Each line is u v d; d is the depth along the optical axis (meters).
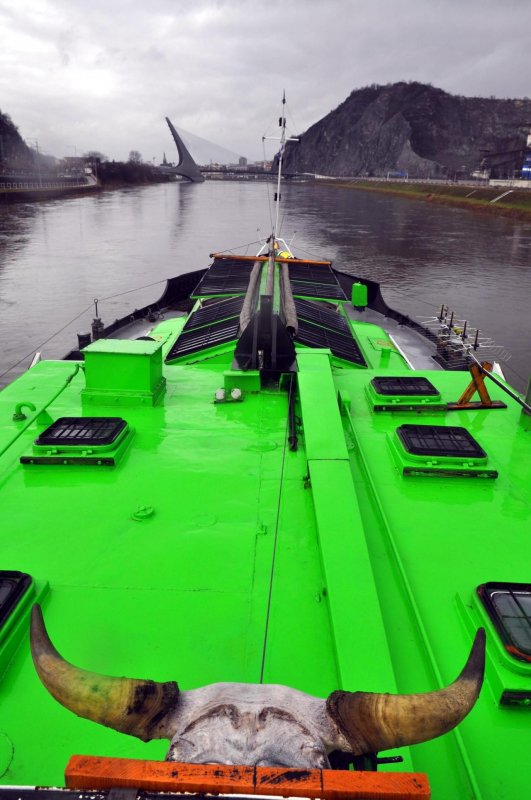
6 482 6.41
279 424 7.90
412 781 1.61
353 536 5.18
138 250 56.97
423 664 4.29
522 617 4.22
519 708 3.84
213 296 14.49
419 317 33.69
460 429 7.17
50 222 78.69
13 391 8.79
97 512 5.91
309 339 10.98
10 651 4.15
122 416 8.05
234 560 5.25
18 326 32.03
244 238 65.38
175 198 131.00
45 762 3.51
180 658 4.25
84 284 41.97
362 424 8.02
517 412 8.41
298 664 4.20
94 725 3.73
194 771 1.63
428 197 116.31
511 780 3.47
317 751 1.81
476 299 38.16
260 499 6.16
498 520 5.93
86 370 8.35
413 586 5.02
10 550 5.34
